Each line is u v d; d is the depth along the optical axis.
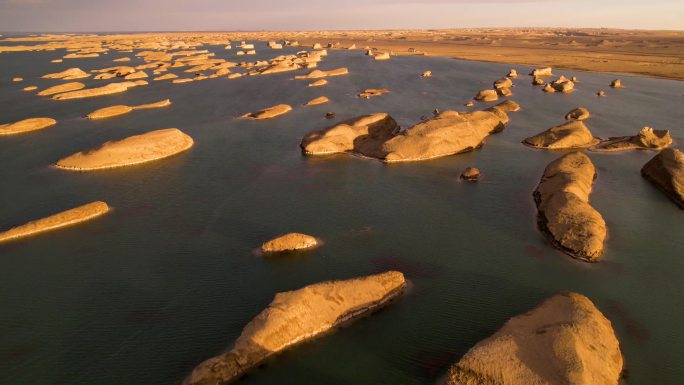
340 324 24.02
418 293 26.75
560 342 20.12
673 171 40.16
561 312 22.89
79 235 34.09
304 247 31.59
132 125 63.59
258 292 27.09
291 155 51.19
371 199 39.59
